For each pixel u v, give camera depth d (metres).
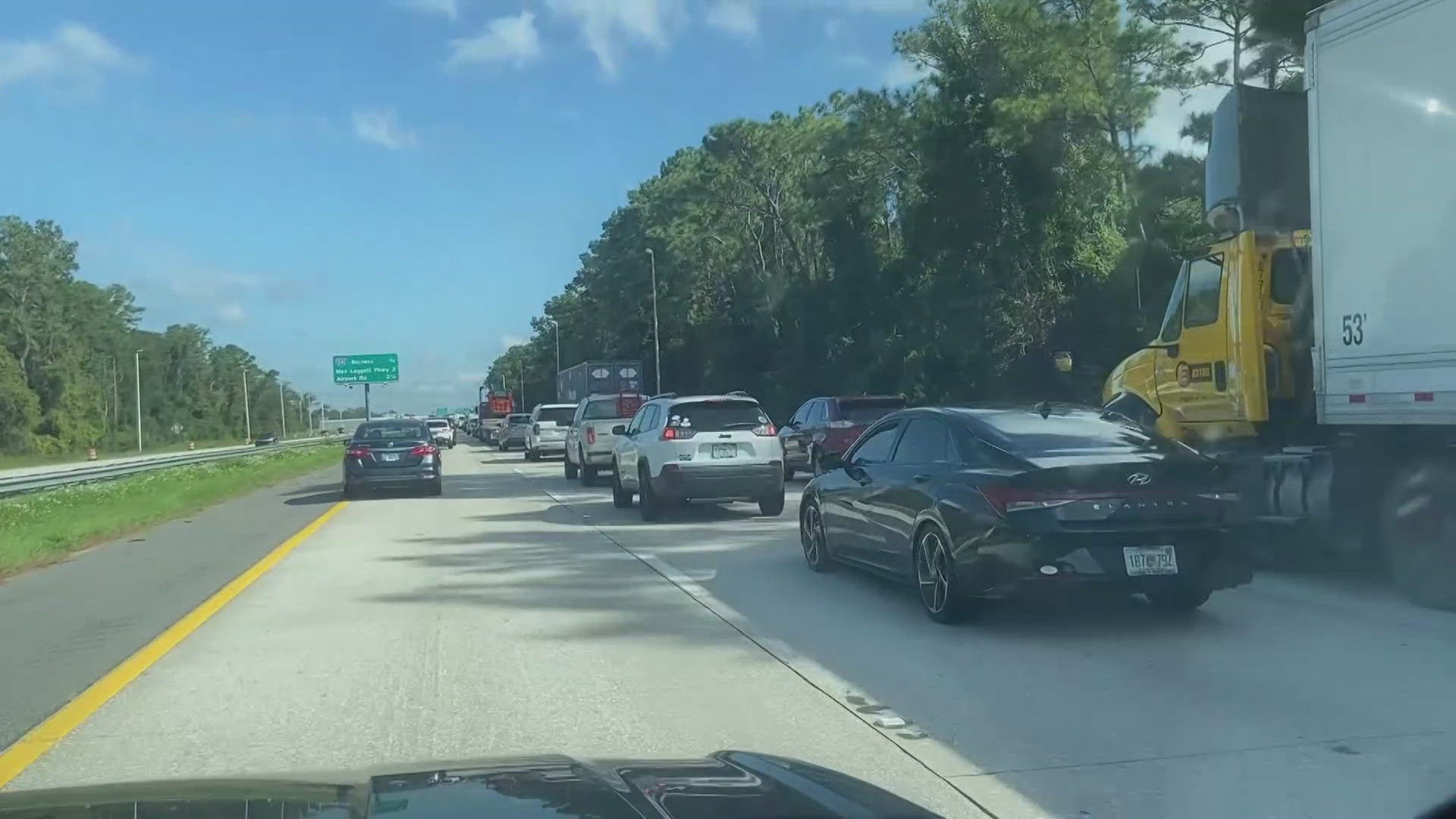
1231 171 10.65
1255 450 10.73
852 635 8.40
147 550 15.14
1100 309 36.31
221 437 152.25
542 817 2.57
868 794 3.10
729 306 67.12
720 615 9.33
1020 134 35.94
